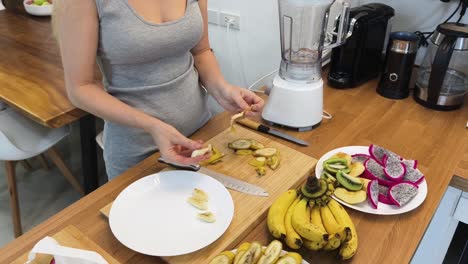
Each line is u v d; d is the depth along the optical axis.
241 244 0.78
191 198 0.85
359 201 0.86
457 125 1.21
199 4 1.12
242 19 1.80
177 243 0.75
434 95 1.25
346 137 1.14
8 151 1.62
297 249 0.76
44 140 1.73
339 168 0.94
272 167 0.97
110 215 0.80
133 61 0.97
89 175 1.74
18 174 2.32
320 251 0.77
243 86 1.98
